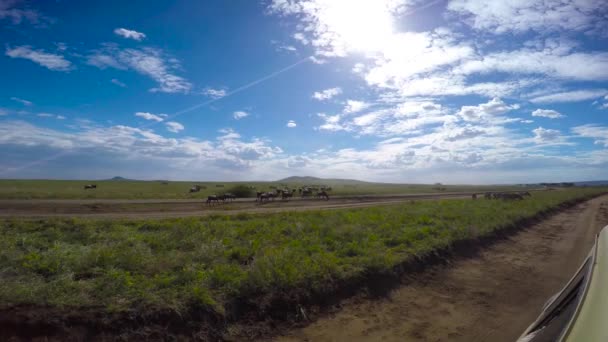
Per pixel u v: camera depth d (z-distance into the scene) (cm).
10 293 524
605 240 380
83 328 504
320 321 663
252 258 920
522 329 667
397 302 782
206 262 840
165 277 692
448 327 665
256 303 655
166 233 1185
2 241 873
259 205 3294
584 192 7006
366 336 616
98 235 1092
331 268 827
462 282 949
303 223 1519
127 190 5272
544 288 923
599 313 229
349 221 1658
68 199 2880
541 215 2634
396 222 1631
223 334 574
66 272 663
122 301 563
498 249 1381
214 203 3338
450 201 3394
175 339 537
